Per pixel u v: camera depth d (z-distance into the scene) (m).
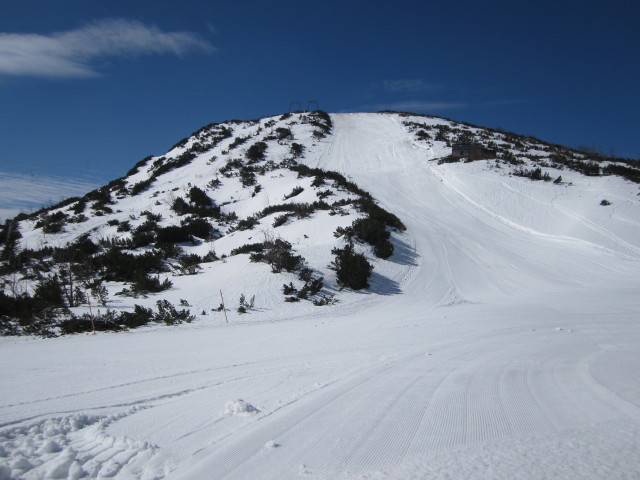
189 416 4.56
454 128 62.00
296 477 3.08
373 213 25.36
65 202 40.16
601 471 2.83
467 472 2.93
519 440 3.45
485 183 35.31
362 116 76.00
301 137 55.69
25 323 12.77
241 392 5.43
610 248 22.98
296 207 27.19
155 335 11.33
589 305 12.80
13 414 4.82
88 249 24.48
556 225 26.95
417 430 3.78
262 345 8.89
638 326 9.52
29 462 3.51
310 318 13.39
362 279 17.33
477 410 4.22
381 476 2.99
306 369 6.46
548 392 4.75
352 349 7.83
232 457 3.48
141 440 3.91
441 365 6.22
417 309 13.99
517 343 7.80
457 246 24.22
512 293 16.55
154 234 26.69
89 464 3.45
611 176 35.09
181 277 18.86
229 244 25.14
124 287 18.00
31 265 21.52
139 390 5.76
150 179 43.25
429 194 35.12
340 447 3.53
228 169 43.22
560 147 57.16
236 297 15.81
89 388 5.94
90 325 12.53
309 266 18.84
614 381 5.15
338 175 37.38
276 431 3.96
